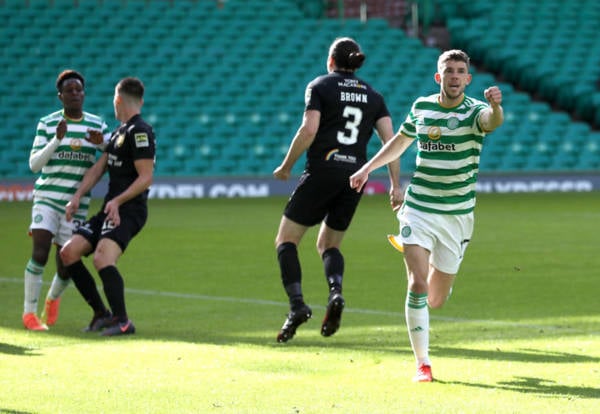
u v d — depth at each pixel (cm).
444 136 2044
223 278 3750
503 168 10112
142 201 2661
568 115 10825
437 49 11475
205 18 11012
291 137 9906
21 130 9319
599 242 5066
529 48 11256
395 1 11950
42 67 9975
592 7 11919
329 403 1744
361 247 4875
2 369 2067
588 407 1708
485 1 11806
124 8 10919
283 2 11381
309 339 2469
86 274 2631
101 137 2759
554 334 2511
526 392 1834
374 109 2566
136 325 2706
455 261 2150
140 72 10162
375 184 9662
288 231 2538
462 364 2114
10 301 3200
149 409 1703
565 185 10138
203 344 2388
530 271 3916
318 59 10750
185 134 9681
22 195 8812
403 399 1773
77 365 2112
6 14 10438
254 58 10575
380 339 2461
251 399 1777
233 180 9344
